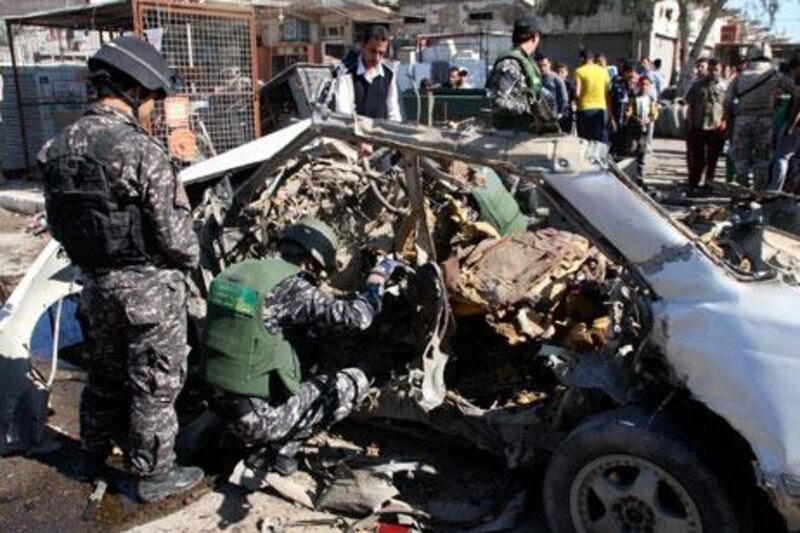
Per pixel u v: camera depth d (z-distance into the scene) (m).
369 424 3.66
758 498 2.64
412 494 3.18
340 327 3.10
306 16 20.83
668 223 2.58
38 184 10.41
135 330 3.08
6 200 9.52
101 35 9.77
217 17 8.62
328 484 3.23
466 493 3.17
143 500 3.23
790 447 2.26
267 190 4.00
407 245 3.58
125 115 3.01
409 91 12.52
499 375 3.40
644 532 2.56
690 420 2.53
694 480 2.41
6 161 10.73
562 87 10.14
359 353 3.65
